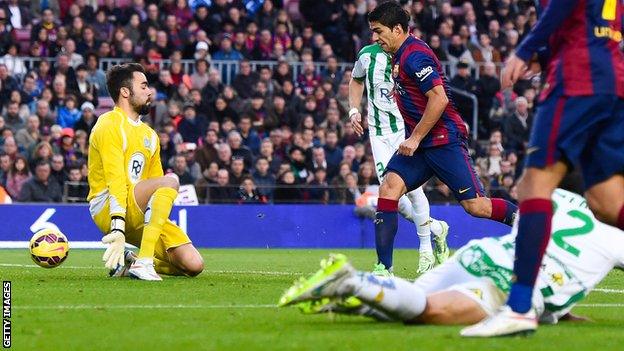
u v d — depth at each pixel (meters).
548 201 13.22
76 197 42.84
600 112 13.23
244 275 25.00
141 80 22.59
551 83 13.39
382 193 22.64
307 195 44.78
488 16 57.59
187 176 44.25
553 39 13.64
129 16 54.06
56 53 51.56
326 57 54.28
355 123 26.55
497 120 52.53
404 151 21.61
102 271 25.64
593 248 14.26
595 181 13.71
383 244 22.75
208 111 49.09
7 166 42.75
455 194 22.08
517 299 13.09
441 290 14.17
